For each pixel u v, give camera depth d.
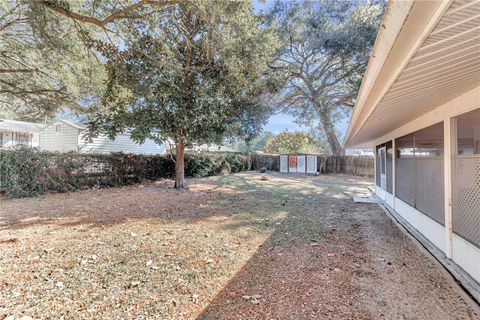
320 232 4.26
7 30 6.09
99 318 1.93
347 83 13.24
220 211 5.72
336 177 14.33
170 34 6.68
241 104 8.44
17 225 4.38
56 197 7.07
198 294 2.29
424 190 4.07
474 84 2.50
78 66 6.97
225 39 6.52
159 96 6.81
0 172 6.68
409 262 3.07
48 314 1.96
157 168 11.16
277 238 3.92
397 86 2.12
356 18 10.93
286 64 13.17
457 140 3.04
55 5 4.24
